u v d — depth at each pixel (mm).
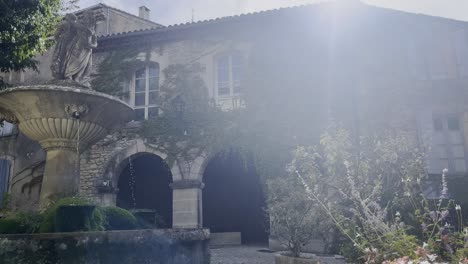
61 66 5902
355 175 6375
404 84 10797
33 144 13508
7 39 8945
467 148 10172
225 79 12172
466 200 9344
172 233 3771
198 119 11641
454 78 10633
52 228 3676
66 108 5367
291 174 7477
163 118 11883
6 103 5559
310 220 6379
